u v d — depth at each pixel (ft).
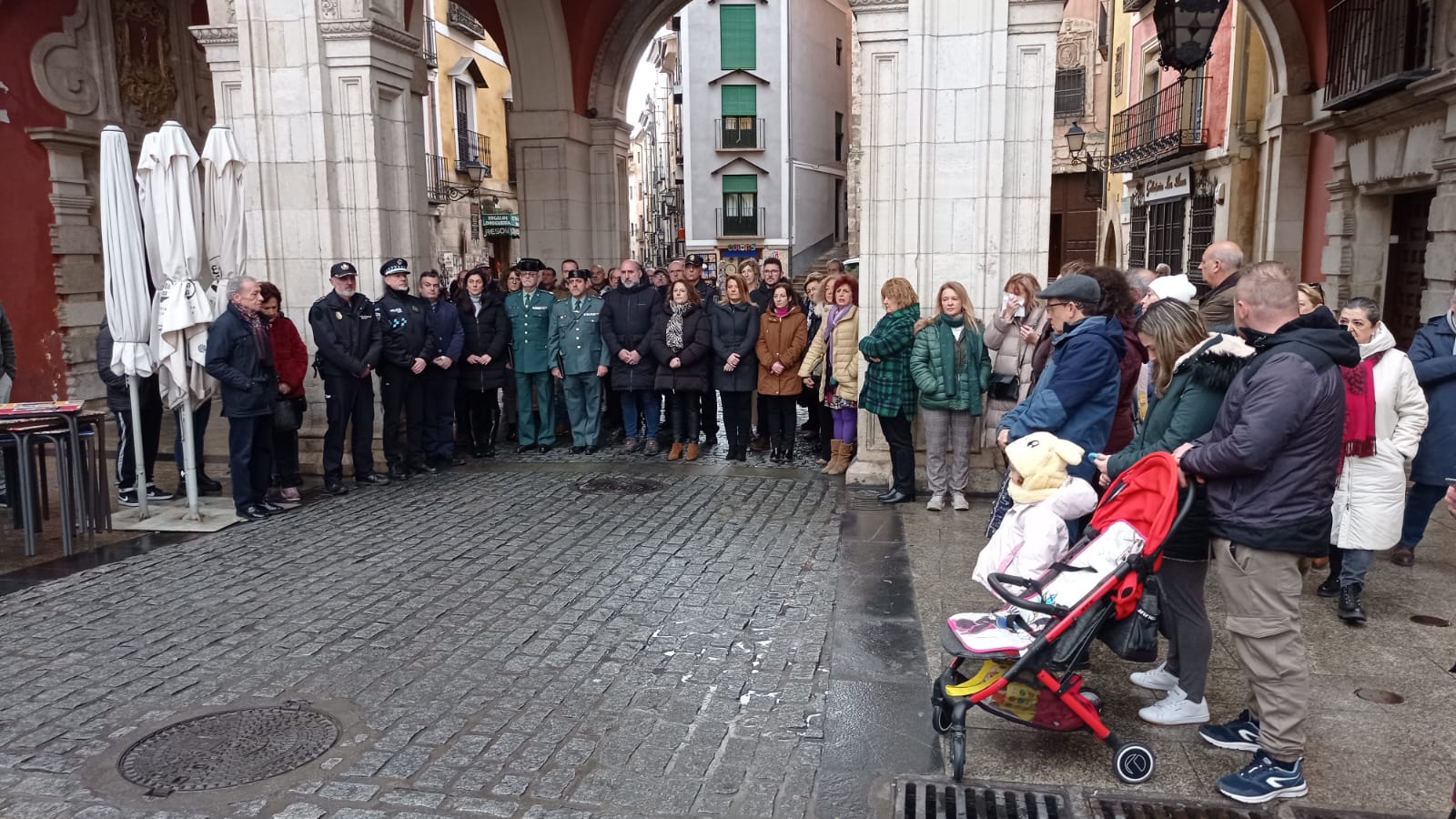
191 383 23.11
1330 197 35.65
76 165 36.83
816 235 120.98
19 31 34.37
